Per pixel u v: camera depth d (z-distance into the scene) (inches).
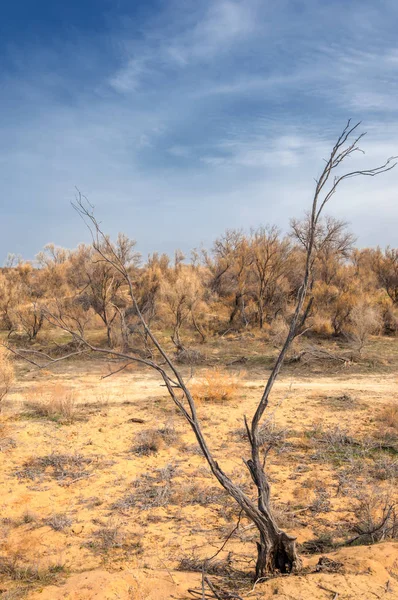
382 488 297.0
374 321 745.0
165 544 234.2
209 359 696.4
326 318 861.8
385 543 206.8
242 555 216.8
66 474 323.9
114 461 347.6
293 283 1029.8
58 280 1088.8
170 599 170.4
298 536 237.5
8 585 193.3
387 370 636.7
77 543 235.9
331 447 371.2
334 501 281.9
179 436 399.9
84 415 458.0
